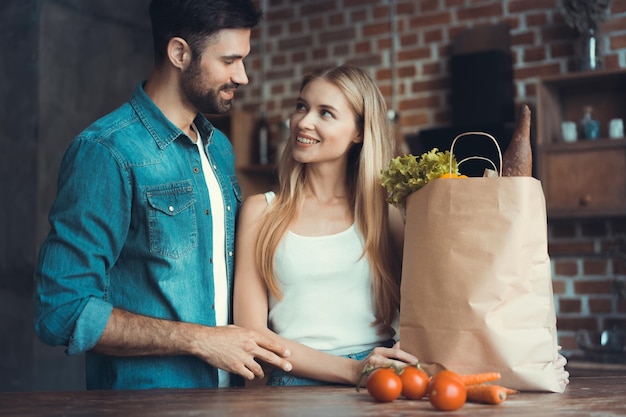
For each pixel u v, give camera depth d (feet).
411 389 4.66
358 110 6.24
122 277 5.85
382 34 15.05
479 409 4.33
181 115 6.23
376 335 6.14
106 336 5.40
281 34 15.98
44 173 13.00
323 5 15.62
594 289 13.12
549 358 4.92
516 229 4.82
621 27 12.71
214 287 6.11
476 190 4.91
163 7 6.01
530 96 13.73
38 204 12.90
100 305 5.41
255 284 6.16
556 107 13.19
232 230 6.40
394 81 14.85
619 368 10.79
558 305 13.38
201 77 6.01
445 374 4.39
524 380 4.85
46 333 5.36
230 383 6.24
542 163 12.54
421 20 14.73
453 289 4.91
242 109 16.24
